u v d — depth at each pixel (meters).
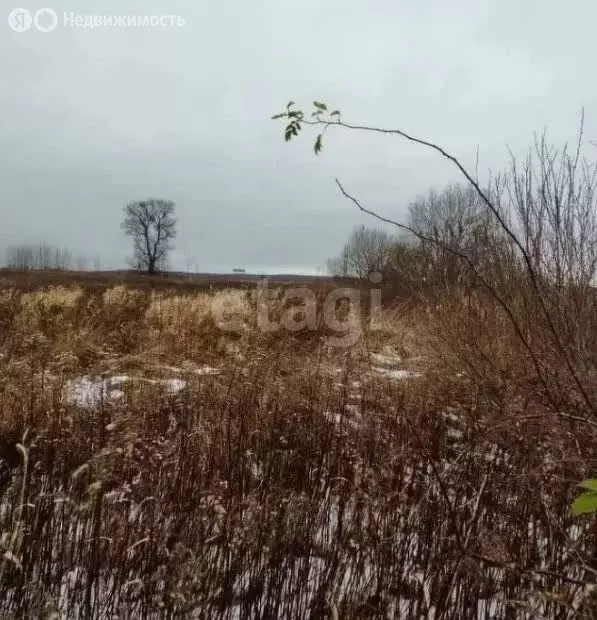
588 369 2.72
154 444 3.51
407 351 6.15
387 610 2.34
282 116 1.81
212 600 2.32
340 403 4.55
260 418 4.04
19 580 2.36
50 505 2.76
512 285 3.65
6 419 3.84
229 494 2.86
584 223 3.06
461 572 2.25
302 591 2.45
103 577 2.50
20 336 6.46
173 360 6.03
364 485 3.09
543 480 2.80
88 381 5.05
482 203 4.00
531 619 2.19
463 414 4.29
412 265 5.37
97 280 23.30
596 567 2.28
